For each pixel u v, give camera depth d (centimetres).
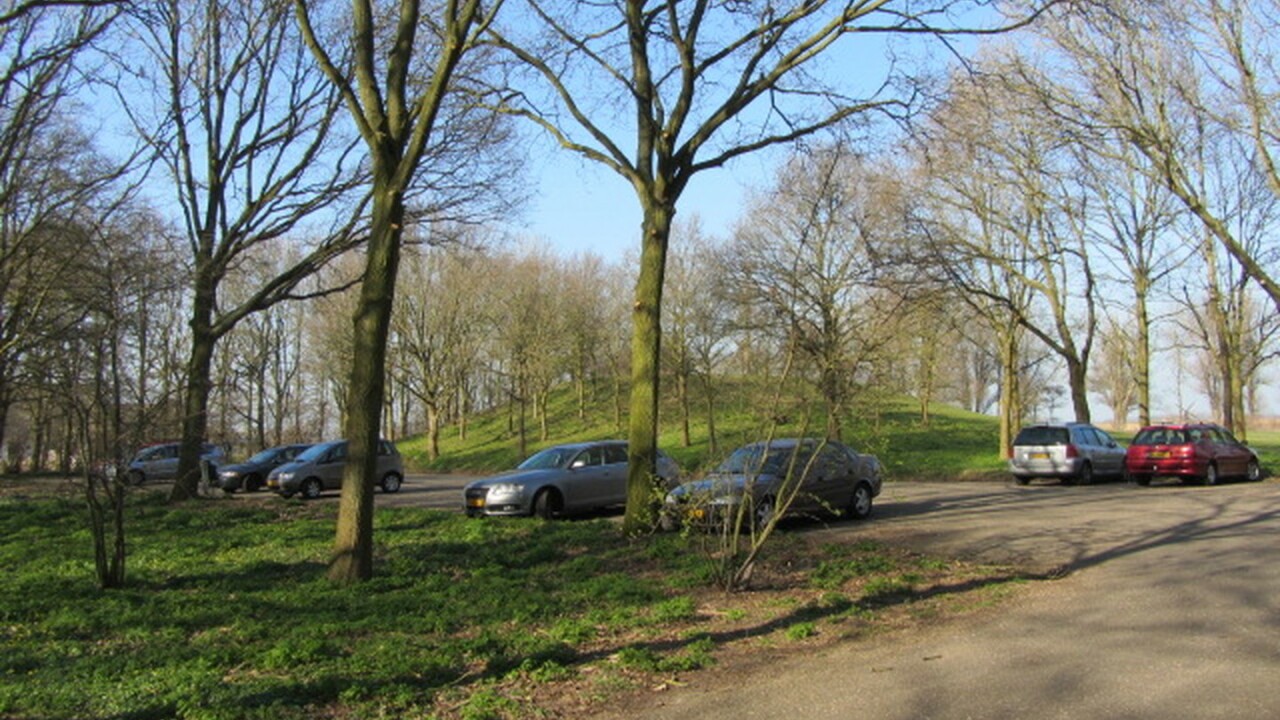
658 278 1256
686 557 1070
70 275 1641
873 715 523
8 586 940
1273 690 538
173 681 595
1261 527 1255
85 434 916
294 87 2000
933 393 4862
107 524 1488
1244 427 2777
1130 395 6131
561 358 5097
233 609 820
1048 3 1204
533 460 1703
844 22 1178
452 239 2062
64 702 549
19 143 2139
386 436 6053
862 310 1249
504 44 1350
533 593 884
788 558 1096
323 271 4447
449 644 690
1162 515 1451
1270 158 2067
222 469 2623
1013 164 2552
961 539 1256
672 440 4144
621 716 542
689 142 1258
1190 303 2912
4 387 2023
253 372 3519
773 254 2634
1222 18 2034
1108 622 734
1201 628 698
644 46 1288
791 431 1009
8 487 2980
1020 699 540
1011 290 3097
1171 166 2202
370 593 895
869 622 776
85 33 1667
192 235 1952
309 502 1964
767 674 621
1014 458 2355
